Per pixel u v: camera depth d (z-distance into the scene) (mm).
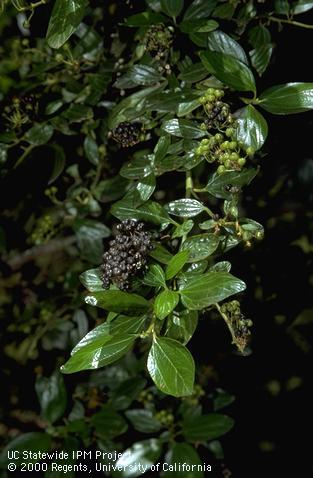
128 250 651
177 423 1003
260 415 1239
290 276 1104
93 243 975
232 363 1164
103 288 660
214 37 715
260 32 812
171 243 710
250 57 794
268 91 702
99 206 987
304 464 1273
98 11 903
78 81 917
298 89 699
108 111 912
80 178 1002
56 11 696
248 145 689
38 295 1185
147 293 673
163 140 729
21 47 1021
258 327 1108
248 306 1084
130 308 632
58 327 1105
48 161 1010
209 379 1155
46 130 888
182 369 601
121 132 790
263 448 1261
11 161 968
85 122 923
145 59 809
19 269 1173
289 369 1190
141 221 708
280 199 1088
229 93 761
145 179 717
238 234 685
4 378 1191
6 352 1198
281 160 1042
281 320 1123
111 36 904
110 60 883
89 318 1116
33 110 892
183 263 638
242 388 1195
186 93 730
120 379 1075
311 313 1165
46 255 1181
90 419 1000
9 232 1122
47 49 1004
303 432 1264
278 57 924
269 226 1099
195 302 627
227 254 1071
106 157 978
